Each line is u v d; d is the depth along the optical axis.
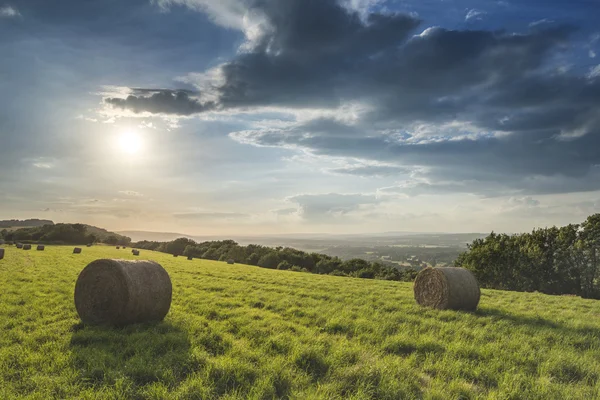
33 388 6.51
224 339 9.47
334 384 6.91
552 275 47.81
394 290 23.16
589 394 7.00
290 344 9.12
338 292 20.50
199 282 23.16
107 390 6.32
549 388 7.12
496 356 8.97
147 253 70.94
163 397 6.15
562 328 12.87
